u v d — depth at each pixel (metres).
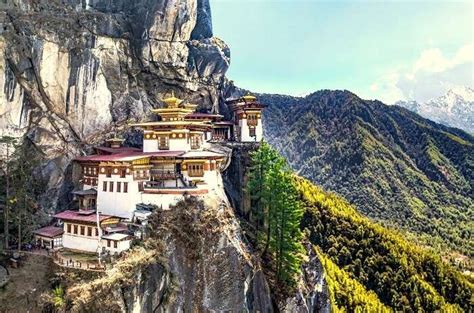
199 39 118.19
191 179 82.38
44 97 88.75
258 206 85.31
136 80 101.69
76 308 59.91
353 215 138.88
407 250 134.38
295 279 79.94
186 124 87.75
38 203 83.44
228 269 69.62
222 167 92.00
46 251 73.00
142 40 101.00
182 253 68.94
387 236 135.12
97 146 92.38
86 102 91.19
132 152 87.56
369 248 129.75
